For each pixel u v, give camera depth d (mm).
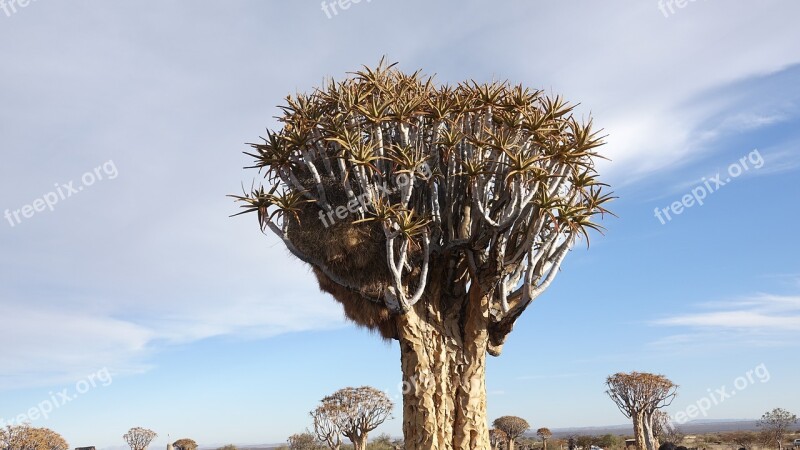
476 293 11320
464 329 11578
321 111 12188
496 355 12047
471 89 11992
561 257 11711
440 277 11617
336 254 11156
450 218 11500
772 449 40375
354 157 10688
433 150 11891
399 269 10633
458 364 11344
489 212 11383
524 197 10656
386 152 11695
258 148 11664
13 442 31641
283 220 11648
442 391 11023
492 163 11062
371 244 11273
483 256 11281
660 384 31750
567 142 11078
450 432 10922
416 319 11156
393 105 11422
